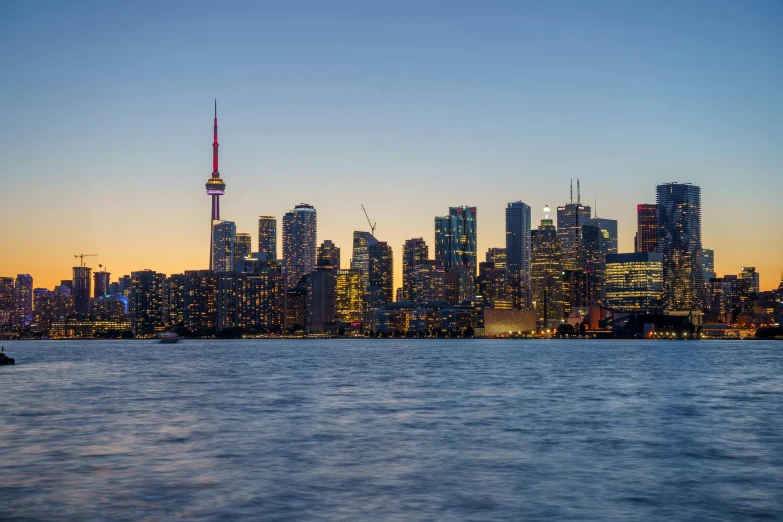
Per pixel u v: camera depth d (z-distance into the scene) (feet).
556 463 221.05
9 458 227.81
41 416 335.67
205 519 159.33
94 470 209.05
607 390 479.82
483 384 535.19
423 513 164.14
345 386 517.55
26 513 164.04
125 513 163.84
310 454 235.40
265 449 244.42
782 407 373.61
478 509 167.43
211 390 483.10
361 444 254.88
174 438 268.00
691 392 463.42
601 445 253.44
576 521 158.30
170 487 188.34
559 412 351.05
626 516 162.30
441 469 211.61
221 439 265.75
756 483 194.39
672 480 197.67
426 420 320.70
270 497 177.99
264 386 517.96
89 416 335.67
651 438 269.03
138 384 539.70
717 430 289.74
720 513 164.76
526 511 165.89
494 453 237.66
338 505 170.71
